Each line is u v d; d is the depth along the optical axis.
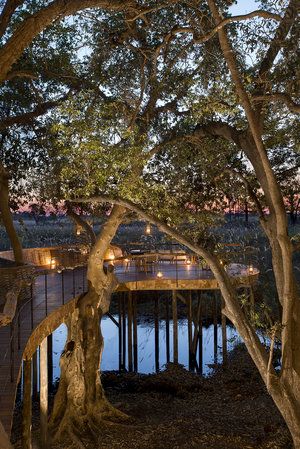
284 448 10.22
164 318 26.55
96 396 12.41
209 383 16.14
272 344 8.44
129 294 17.92
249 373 16.80
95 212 14.02
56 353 21.00
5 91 14.05
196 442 11.05
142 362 19.72
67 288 14.87
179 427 12.03
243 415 12.83
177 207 10.39
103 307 12.84
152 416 13.18
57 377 17.62
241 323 8.87
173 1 9.18
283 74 9.02
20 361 8.00
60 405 12.01
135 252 20.31
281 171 11.98
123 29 11.34
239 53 9.41
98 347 12.52
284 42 8.70
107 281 12.80
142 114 11.24
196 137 10.74
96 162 8.85
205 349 21.03
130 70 11.70
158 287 15.92
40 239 28.25
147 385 16.17
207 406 13.85
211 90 9.09
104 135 8.92
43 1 11.53
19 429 12.13
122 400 14.63
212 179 11.14
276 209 8.07
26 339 8.98
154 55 10.02
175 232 9.17
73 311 12.63
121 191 9.12
